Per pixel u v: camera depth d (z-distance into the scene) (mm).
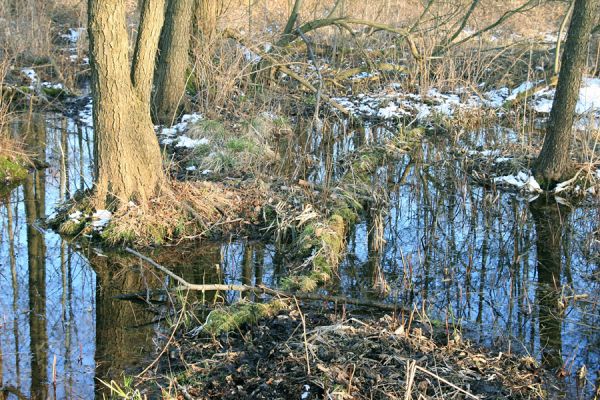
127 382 4746
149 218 7395
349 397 4328
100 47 7043
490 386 4633
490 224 8109
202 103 11594
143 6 7238
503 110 13125
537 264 7105
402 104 13320
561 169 9266
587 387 4855
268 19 16109
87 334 5531
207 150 9797
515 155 10250
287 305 5840
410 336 5215
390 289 6395
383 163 10414
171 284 6422
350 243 7531
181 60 11188
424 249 7422
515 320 5910
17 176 9148
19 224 7723
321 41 15938
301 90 13664
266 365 4805
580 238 7758
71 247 7211
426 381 4512
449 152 10977
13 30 14938
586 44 8836
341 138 11562
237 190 8391
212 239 7516
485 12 18516
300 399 4402
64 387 4801
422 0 18047
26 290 6293
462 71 14180
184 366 4969
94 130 7445
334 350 4824
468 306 6148
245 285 6152
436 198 9016
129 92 7332
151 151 7598
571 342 5547
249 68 12867
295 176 8906
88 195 7652
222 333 5316
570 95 8984
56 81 13961
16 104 12711
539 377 4906
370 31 15727
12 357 5188
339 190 8578
